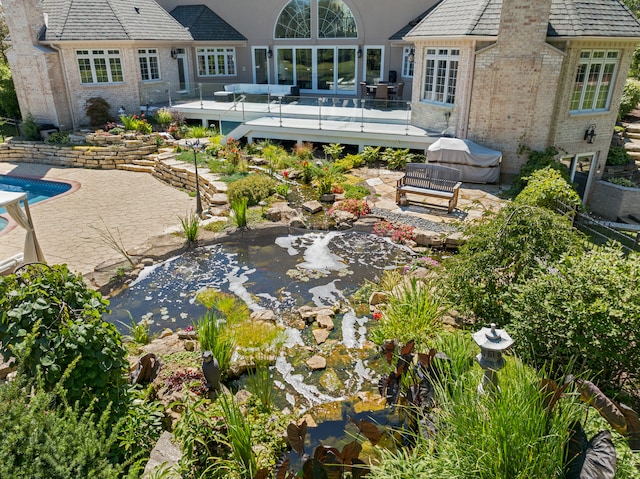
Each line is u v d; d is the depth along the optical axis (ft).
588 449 12.44
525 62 48.34
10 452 11.89
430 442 13.94
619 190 52.80
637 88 69.00
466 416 13.20
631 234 46.21
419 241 38.19
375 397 21.40
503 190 49.24
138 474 15.79
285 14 86.22
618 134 63.77
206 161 57.11
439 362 17.40
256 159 56.49
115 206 48.60
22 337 15.80
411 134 57.62
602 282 18.52
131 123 68.33
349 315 28.55
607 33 47.75
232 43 88.58
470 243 24.30
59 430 12.91
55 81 69.82
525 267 22.22
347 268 34.71
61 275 17.33
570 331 17.49
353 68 85.35
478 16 50.65
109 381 17.22
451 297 23.76
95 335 16.65
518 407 12.53
